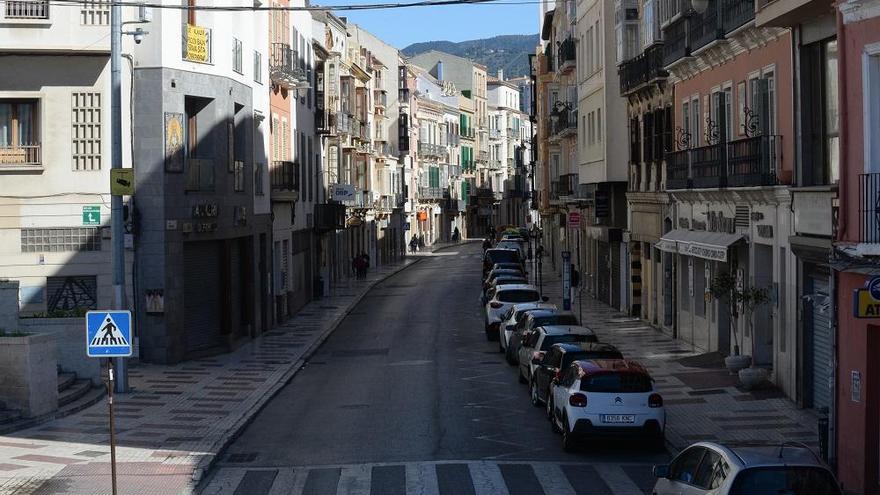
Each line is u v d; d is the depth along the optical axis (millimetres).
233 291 34938
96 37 28281
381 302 52531
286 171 42000
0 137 28625
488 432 20531
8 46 27906
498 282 44062
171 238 29578
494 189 140000
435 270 76188
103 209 28922
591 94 45906
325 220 53844
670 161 31828
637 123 39031
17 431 20375
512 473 17062
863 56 15508
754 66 25000
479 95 131250
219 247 33312
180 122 29922
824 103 19594
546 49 74438
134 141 29297
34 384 21094
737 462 11062
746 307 25500
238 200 34312
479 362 30812
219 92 32156
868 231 15117
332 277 63031
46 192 28703
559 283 60344
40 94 28547
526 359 25484
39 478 16672
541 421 21656
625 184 42750
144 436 20125
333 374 29188
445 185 114562
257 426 21734
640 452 18812
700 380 25375
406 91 90875
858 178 15602
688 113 31922
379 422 21734
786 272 22641
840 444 16625
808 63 20062
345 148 63688
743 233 25922
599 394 18359
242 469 17797
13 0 27922
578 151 51000
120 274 24719
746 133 25219
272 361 31141
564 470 17297
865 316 14359
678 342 33188
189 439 19859
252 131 36250
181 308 30203
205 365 30141
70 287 28953
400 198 89375
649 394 18438
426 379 27641
